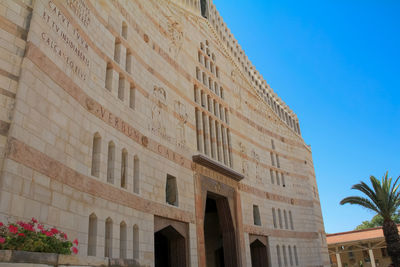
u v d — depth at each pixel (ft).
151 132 74.84
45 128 44.91
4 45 41.78
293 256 128.26
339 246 230.68
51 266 29.17
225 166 99.30
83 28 58.08
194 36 110.32
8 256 26.04
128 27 75.00
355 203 127.85
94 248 51.67
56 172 45.73
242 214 107.65
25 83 42.24
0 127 38.60
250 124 132.26
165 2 96.43
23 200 39.27
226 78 125.39
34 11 45.85
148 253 64.64
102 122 59.00
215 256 120.88
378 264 234.79
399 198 123.24
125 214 60.29
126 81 69.77
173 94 88.53
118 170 61.00
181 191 81.30
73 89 52.47
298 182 150.71
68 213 47.01
